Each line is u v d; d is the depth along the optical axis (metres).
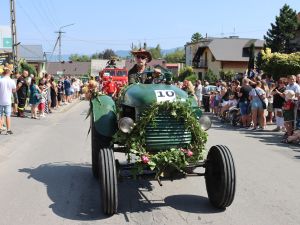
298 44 48.66
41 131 13.60
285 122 11.95
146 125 5.60
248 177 7.73
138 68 7.11
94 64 43.12
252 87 14.84
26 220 5.52
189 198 6.43
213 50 60.12
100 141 6.49
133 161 5.98
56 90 22.28
